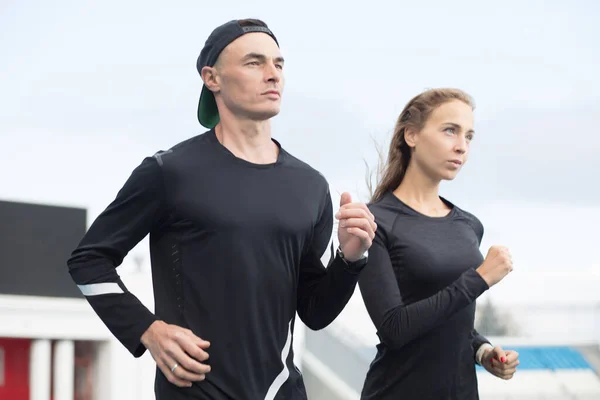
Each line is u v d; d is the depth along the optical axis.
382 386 8.71
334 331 34.22
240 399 6.70
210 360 6.71
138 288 32.03
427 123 8.98
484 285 8.27
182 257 6.83
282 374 6.88
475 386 8.76
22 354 32.94
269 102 6.98
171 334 6.54
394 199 8.99
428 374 8.56
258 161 7.09
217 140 7.08
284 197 6.96
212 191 6.83
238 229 6.79
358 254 6.98
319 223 7.23
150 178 6.84
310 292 7.27
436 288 8.64
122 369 34.22
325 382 33.62
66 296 34.75
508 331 32.22
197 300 6.78
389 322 8.39
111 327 6.80
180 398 6.69
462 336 8.64
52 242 34.81
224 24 7.17
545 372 31.19
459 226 8.93
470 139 9.12
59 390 32.97
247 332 6.75
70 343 33.41
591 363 31.73
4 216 34.09
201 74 7.27
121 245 6.89
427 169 9.01
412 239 8.70
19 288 33.81
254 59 7.01
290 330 6.99
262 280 6.80
